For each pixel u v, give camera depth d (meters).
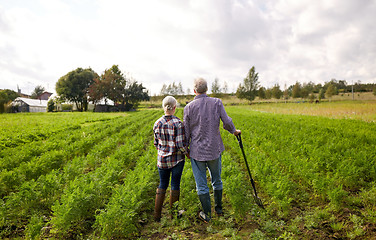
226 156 6.00
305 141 7.78
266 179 4.38
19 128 15.22
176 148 3.45
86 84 57.78
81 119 24.33
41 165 5.42
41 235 3.15
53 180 4.17
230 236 3.03
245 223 3.38
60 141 9.04
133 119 21.70
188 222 3.38
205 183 3.43
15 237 3.16
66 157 7.16
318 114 23.41
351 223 3.25
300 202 4.00
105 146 7.89
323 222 3.30
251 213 3.61
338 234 3.00
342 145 6.94
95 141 9.75
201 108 3.38
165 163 3.45
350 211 3.59
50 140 9.80
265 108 39.03
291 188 4.30
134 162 6.98
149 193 4.59
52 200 4.11
